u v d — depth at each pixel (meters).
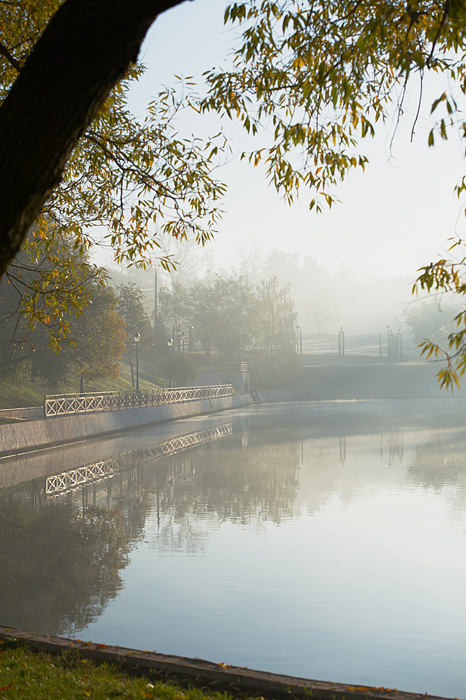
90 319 33.25
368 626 7.89
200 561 10.79
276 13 5.61
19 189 3.36
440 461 24.06
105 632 7.57
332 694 4.63
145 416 39.34
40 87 3.25
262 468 22.20
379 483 19.11
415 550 11.50
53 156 3.40
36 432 26.44
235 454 26.02
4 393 36.88
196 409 49.00
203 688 4.87
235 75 6.37
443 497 16.81
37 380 42.22
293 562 10.70
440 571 10.22
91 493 17.28
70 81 3.25
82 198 8.35
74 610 8.34
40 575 9.92
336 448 28.19
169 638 7.39
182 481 19.38
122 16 3.17
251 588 9.34
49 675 4.90
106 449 27.19
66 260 8.77
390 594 9.11
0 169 3.32
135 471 21.39
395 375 79.25
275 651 7.03
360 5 4.86
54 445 27.64
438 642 7.38
